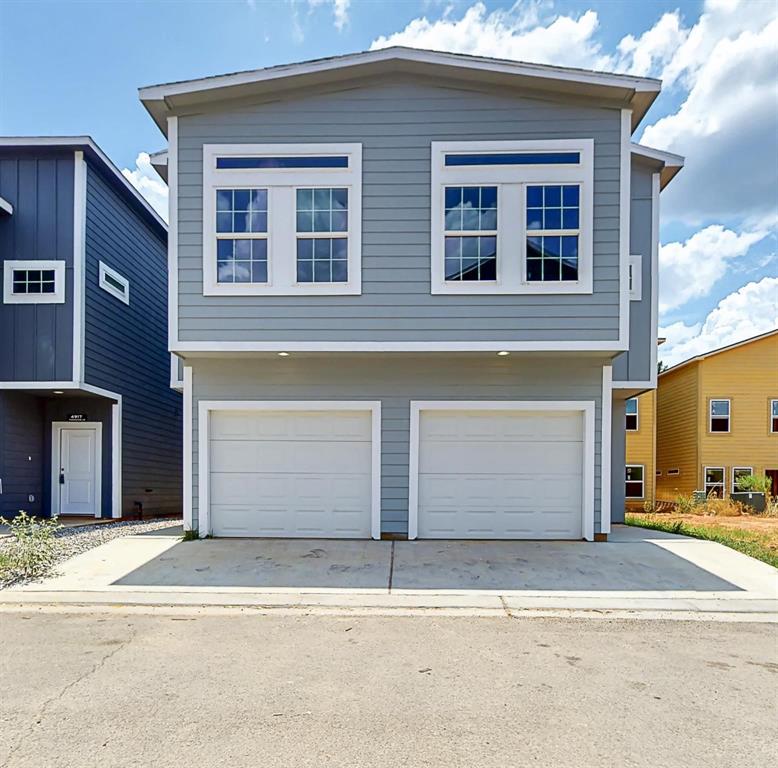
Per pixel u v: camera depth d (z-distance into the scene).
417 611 5.39
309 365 8.42
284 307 7.75
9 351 10.80
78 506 12.25
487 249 7.74
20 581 6.20
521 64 7.50
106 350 12.06
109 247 12.24
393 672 3.92
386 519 8.30
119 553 7.42
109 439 12.44
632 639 4.65
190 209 7.83
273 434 8.47
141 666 4.00
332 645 4.46
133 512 13.36
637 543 8.10
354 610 5.42
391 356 8.12
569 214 7.70
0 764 2.77
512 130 7.76
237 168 7.84
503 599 5.71
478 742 2.99
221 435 8.48
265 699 3.48
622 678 3.84
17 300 10.84
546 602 5.63
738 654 4.32
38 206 10.96
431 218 7.75
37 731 3.08
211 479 8.45
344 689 3.63
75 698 3.49
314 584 6.16
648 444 17.95
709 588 6.06
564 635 4.74
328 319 7.72
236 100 7.85
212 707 3.37
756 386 19.19
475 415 8.44
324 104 7.84
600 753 2.89
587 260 7.64
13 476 11.12
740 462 19.02
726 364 19.30
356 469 8.42
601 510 8.28
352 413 8.45
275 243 7.78
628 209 7.67
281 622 5.04
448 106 7.80
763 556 7.35
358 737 3.03
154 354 14.88
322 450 8.44
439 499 8.37
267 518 8.41
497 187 7.75
